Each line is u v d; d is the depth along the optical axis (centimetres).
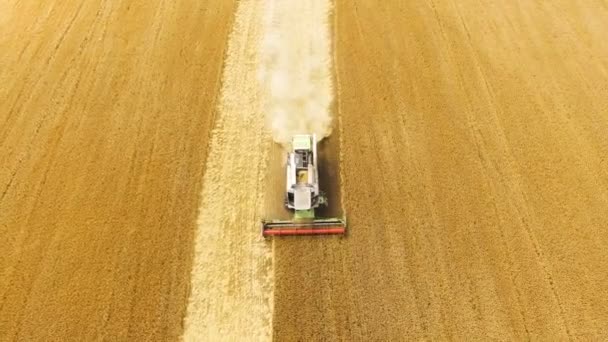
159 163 1469
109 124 1552
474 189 1405
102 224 1347
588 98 1602
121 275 1266
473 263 1278
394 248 1308
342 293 1247
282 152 1505
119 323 1201
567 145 1491
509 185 1411
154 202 1390
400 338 1182
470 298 1227
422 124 1549
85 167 1458
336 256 1302
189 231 1344
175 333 1195
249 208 1393
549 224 1337
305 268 1286
